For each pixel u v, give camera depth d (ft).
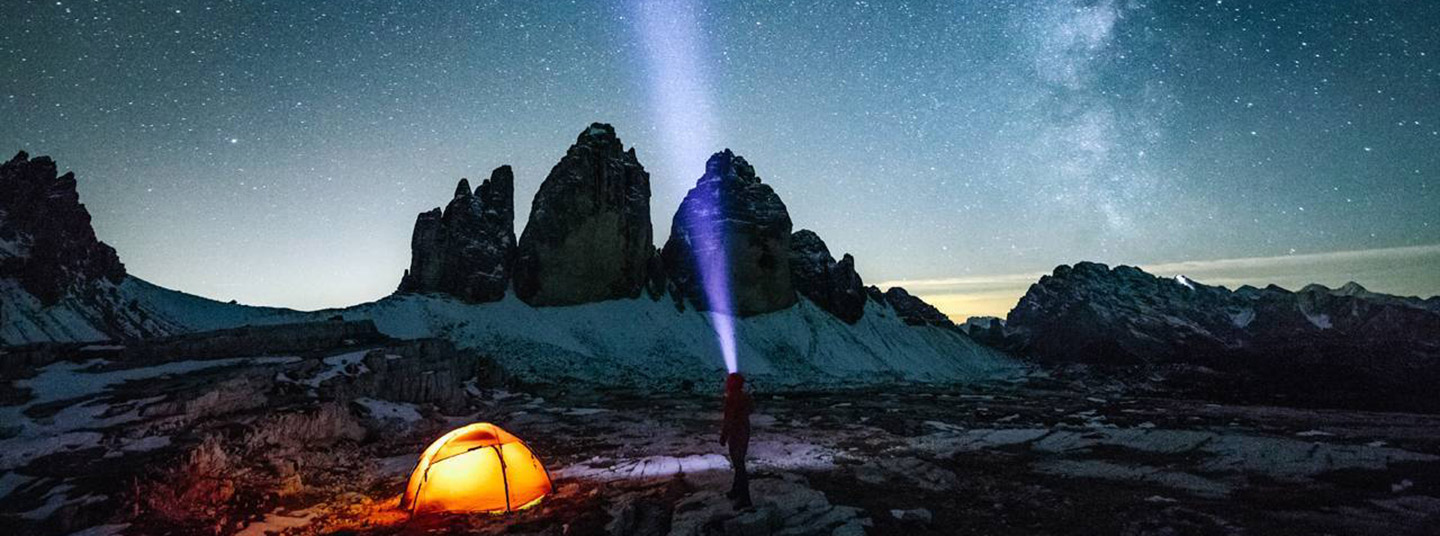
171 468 31.63
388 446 52.65
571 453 50.98
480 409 78.69
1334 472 38.42
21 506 26.08
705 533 26.40
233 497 32.09
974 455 46.93
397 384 68.49
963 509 31.63
